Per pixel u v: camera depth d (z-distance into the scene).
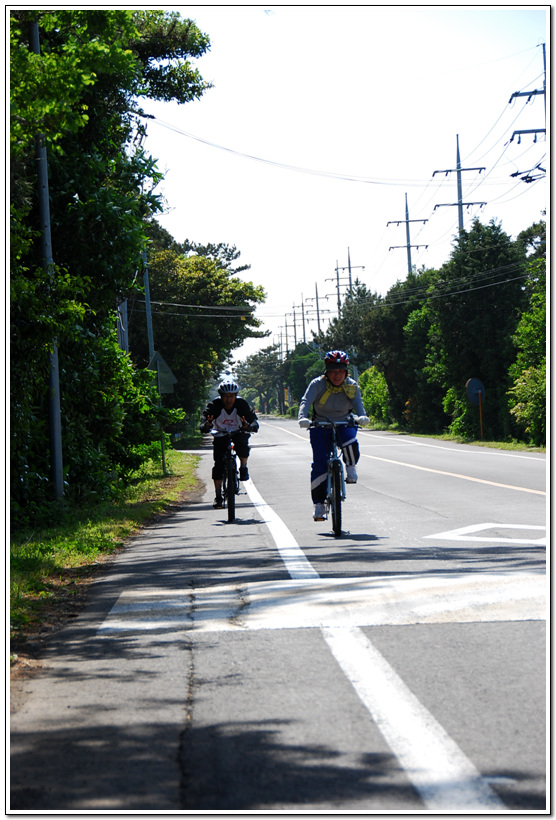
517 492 19.58
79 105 16.25
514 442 47.34
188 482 30.16
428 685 6.02
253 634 7.57
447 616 7.80
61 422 19.81
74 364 20.41
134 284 21.53
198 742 5.18
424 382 70.38
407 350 72.25
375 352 80.19
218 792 4.53
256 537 13.91
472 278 54.88
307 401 13.21
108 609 9.05
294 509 18.34
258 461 39.88
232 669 6.61
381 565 10.45
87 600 9.70
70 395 20.52
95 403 22.00
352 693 5.92
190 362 74.38
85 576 11.46
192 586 9.87
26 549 13.08
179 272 74.50
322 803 4.37
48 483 18.52
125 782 4.68
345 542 12.68
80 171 19.73
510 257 54.34
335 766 4.77
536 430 42.78
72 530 15.65
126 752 5.07
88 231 19.72
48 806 4.45
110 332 23.12
